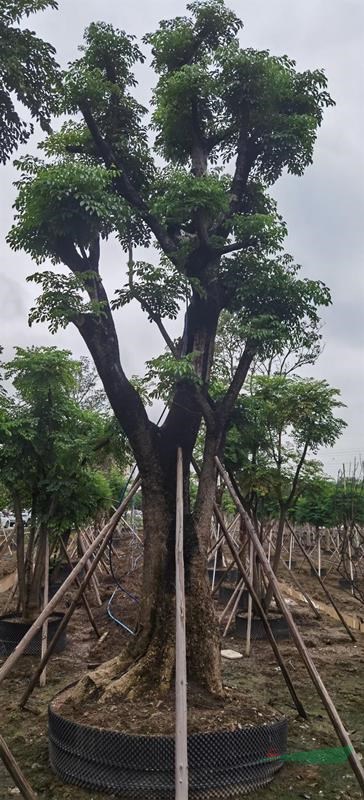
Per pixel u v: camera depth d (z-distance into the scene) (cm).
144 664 611
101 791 508
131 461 1039
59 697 617
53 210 640
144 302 763
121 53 769
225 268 740
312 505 1875
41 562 988
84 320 669
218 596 1451
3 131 717
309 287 710
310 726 675
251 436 1095
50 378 945
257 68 713
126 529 2827
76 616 1252
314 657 991
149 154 809
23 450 952
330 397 1084
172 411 704
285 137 752
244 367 736
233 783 509
